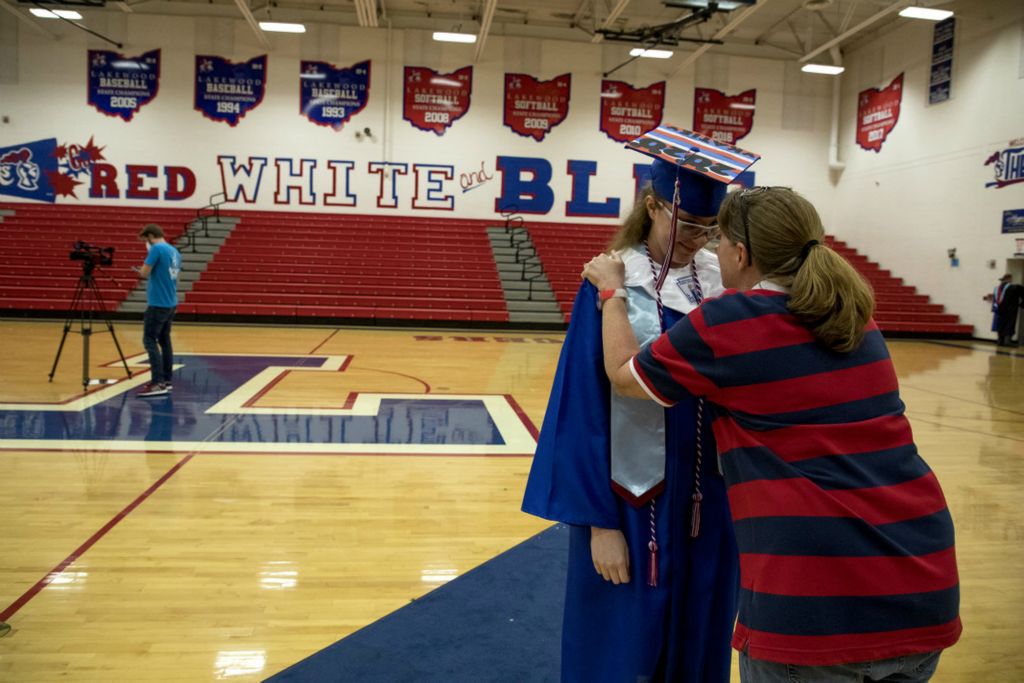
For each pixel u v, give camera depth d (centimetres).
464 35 1455
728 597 134
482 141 1758
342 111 1719
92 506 354
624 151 1786
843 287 110
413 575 282
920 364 1054
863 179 1773
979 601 277
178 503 362
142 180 1686
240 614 246
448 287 1502
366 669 211
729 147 130
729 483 117
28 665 211
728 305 113
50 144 1662
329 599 259
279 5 1683
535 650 223
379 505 369
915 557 109
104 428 512
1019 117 1331
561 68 1759
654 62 1778
